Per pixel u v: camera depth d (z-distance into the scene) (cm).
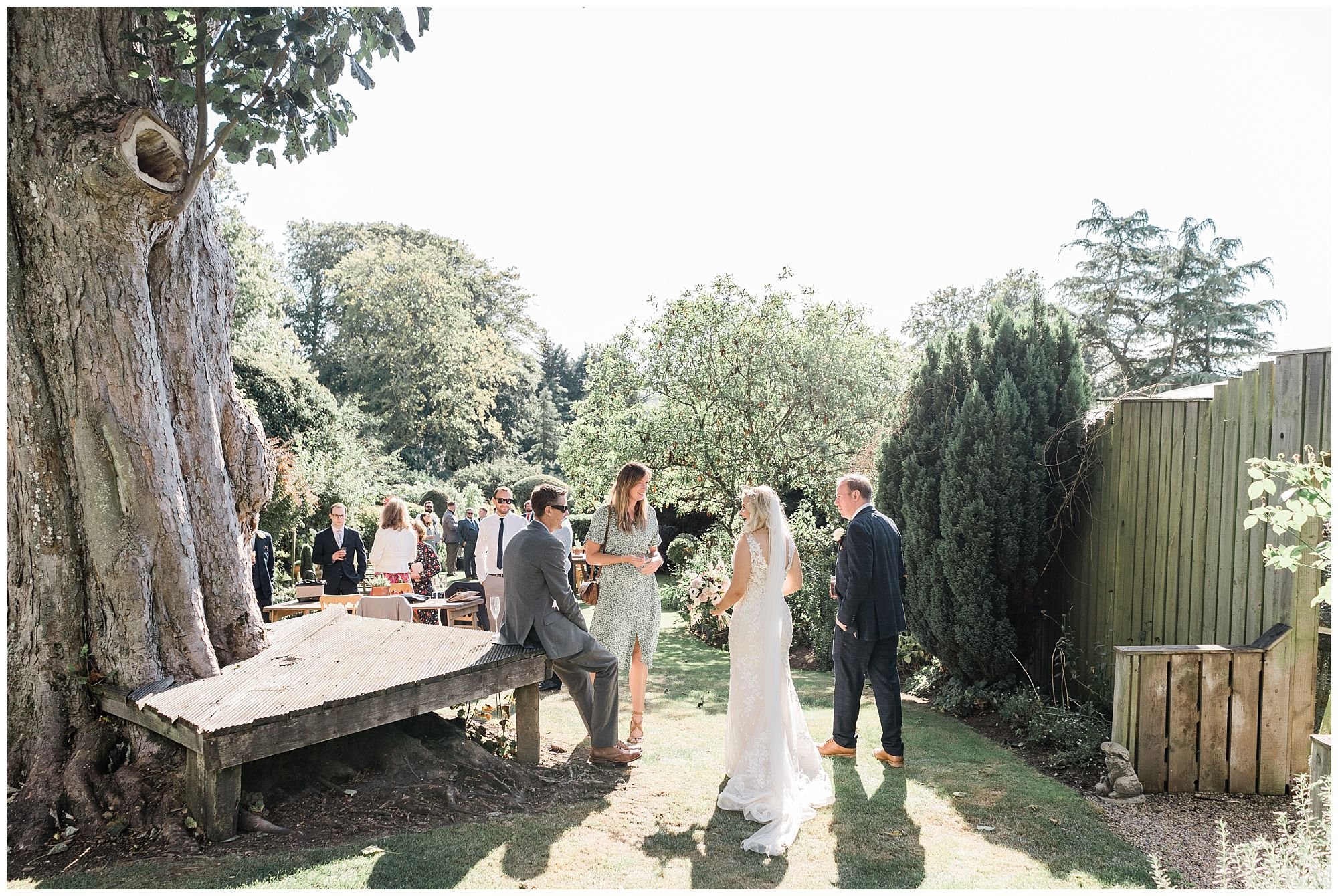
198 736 329
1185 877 323
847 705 474
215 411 456
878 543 463
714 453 1163
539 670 447
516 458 3809
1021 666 591
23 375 380
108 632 386
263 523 1347
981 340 646
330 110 424
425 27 428
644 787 420
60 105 385
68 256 382
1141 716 430
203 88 383
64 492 388
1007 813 390
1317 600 347
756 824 372
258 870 312
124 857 325
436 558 985
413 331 3300
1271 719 432
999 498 588
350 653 440
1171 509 510
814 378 1167
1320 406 402
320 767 397
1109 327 2581
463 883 308
